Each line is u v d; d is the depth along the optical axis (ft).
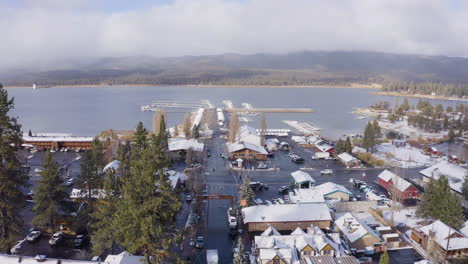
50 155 183.11
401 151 428.15
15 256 118.21
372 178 319.27
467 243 182.70
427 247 187.62
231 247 186.91
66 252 177.17
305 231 207.92
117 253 174.70
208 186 285.64
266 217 206.69
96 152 191.93
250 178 311.88
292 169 344.90
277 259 160.04
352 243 188.03
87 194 195.42
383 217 230.48
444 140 492.54
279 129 593.42
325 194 259.60
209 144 453.17
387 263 138.31
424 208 215.10
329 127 644.27
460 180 272.31
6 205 144.87
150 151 120.37
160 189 120.47
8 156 142.92
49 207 178.09
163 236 118.62
